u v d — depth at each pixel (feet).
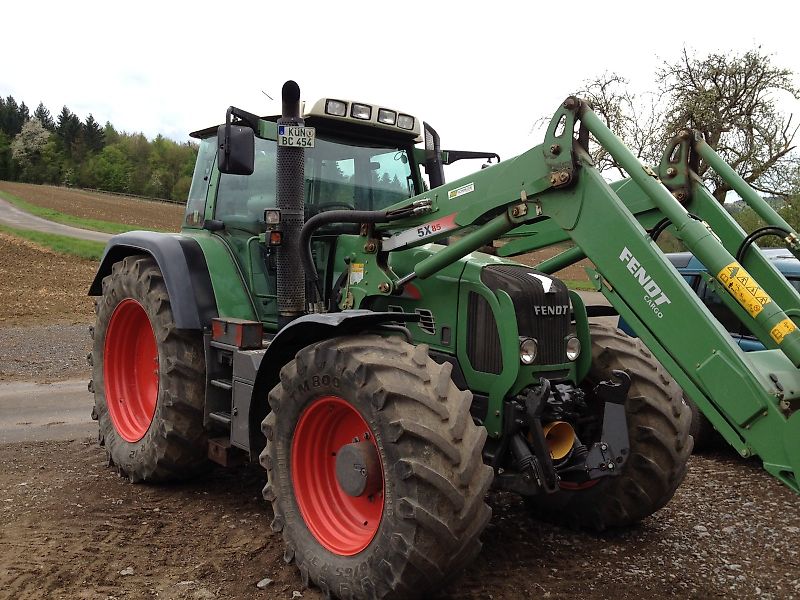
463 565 9.16
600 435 12.12
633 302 9.12
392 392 9.20
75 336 38.55
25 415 21.63
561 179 9.63
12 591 10.02
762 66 64.28
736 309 10.14
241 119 13.04
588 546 12.25
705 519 13.82
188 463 14.40
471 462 8.95
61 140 374.63
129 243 15.88
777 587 10.77
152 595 10.00
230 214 15.06
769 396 7.91
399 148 15.66
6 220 142.92
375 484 9.78
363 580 9.35
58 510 13.29
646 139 63.72
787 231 10.18
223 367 14.01
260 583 10.42
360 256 12.70
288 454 10.96
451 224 11.19
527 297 10.96
